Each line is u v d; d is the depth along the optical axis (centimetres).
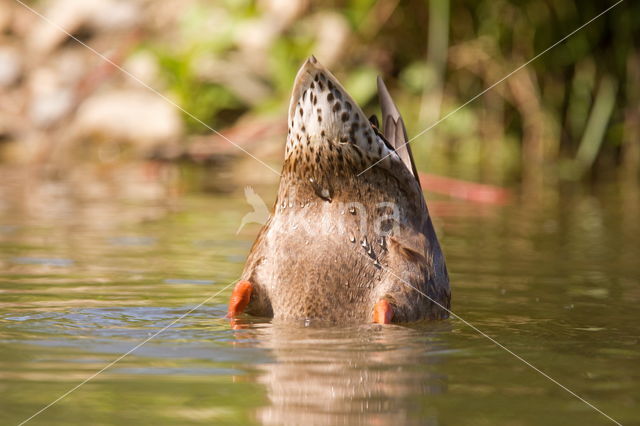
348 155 884
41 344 826
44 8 3228
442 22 2673
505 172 2523
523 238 1585
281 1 2916
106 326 902
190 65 2777
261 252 961
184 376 730
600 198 2139
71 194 1995
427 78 2705
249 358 782
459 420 635
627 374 759
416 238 950
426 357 802
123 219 1683
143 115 2777
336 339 857
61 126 2830
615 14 2675
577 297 1113
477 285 1188
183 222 1664
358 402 669
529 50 2728
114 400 667
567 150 2758
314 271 928
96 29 3042
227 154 2625
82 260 1289
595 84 2720
